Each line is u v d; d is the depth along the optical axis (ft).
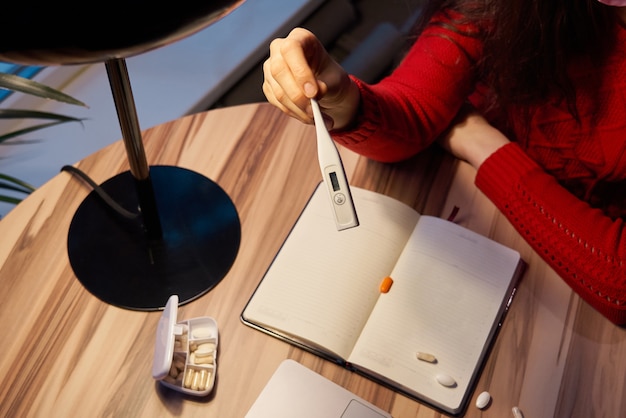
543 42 3.09
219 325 2.91
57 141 5.25
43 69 5.13
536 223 3.13
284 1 5.79
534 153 3.53
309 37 2.80
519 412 2.71
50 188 3.30
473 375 2.78
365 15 5.41
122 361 2.82
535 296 3.02
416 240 3.08
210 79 5.54
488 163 3.30
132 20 1.76
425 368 2.76
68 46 1.81
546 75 3.20
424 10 3.65
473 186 3.36
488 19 3.35
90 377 2.78
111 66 2.36
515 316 2.96
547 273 3.09
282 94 2.75
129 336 2.89
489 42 3.36
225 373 2.79
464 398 2.73
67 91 5.22
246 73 5.65
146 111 5.40
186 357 2.73
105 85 5.30
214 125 3.52
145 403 2.72
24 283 3.02
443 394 2.71
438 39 3.52
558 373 2.82
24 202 3.26
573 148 3.37
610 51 3.09
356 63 4.93
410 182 3.35
